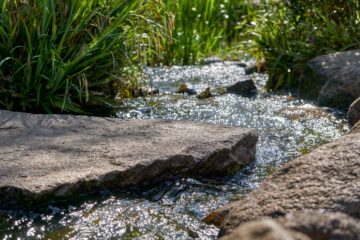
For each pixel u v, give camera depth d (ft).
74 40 19.83
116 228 11.85
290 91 23.25
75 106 19.72
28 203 12.40
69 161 13.78
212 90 23.20
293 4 24.95
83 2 19.85
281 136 17.44
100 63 19.99
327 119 19.13
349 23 23.82
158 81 24.98
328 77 21.17
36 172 13.16
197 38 31.42
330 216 9.25
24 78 19.13
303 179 11.26
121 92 21.33
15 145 14.70
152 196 13.25
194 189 13.64
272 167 15.19
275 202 10.84
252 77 25.58
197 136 15.33
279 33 24.84
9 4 19.47
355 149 11.76
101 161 13.79
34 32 19.35
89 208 12.55
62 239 11.44
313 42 23.86
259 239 8.04
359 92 20.22
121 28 20.49
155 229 11.85
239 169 14.99
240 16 35.70
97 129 15.93
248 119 19.21
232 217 11.00
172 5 30.86
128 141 15.01
